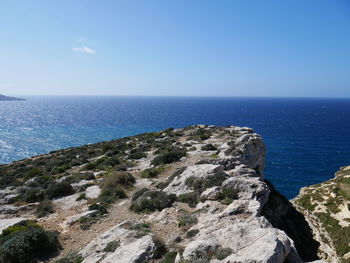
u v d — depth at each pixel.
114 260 10.48
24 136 116.56
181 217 15.29
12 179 31.50
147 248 10.98
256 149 37.59
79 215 18.22
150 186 24.86
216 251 9.71
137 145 49.53
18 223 17.03
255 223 12.63
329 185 44.03
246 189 19.05
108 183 24.48
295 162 81.62
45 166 38.94
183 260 9.52
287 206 36.31
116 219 17.53
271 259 8.52
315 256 29.09
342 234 30.50
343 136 125.81
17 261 12.55
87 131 134.38
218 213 15.47
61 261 11.91
